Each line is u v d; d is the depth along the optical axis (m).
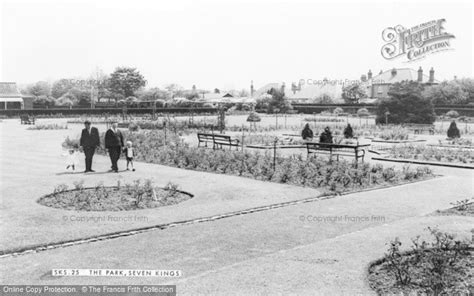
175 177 18.11
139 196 13.76
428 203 14.08
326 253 8.79
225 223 11.50
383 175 18.59
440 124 61.38
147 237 10.24
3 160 23.08
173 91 110.00
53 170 19.80
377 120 56.53
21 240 9.77
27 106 93.06
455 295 6.91
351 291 6.95
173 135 34.19
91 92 100.88
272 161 22.08
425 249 8.76
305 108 96.00
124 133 32.41
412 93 55.50
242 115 84.94
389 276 7.72
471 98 90.56
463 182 18.00
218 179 17.69
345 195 15.30
